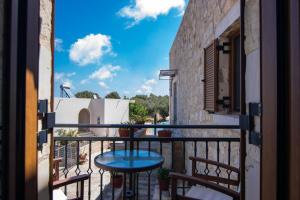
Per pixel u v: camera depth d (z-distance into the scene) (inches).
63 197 84.3
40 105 55.3
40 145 54.1
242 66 60.6
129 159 98.8
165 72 375.6
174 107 391.5
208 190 89.4
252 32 55.8
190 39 241.0
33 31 48.2
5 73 42.4
